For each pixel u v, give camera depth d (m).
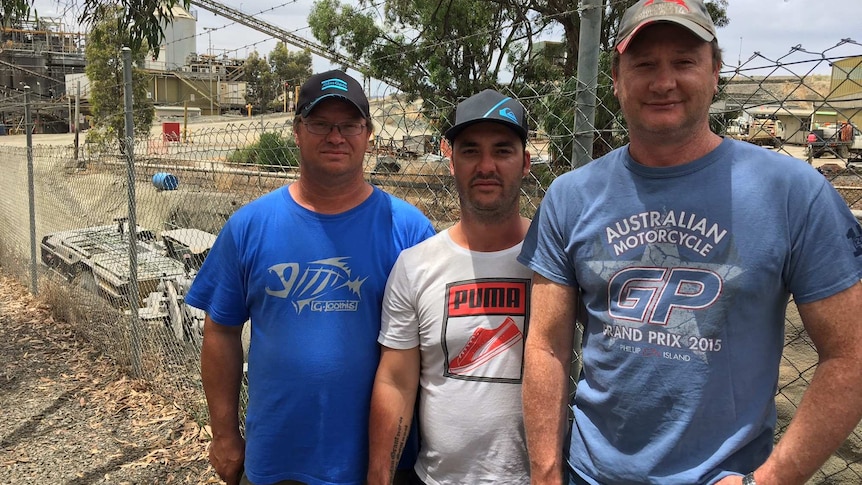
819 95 2.01
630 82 1.72
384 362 2.16
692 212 1.64
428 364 2.09
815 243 1.54
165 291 5.81
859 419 1.48
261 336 2.25
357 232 2.25
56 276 7.02
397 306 2.13
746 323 1.60
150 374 5.06
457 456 2.01
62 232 7.40
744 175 1.63
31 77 48.12
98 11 5.24
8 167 9.80
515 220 2.10
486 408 1.99
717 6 15.98
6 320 6.79
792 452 1.51
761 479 1.54
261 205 2.31
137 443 4.15
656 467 1.66
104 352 5.70
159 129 35.72
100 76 25.36
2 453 4.05
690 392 1.62
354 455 2.22
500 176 2.01
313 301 2.20
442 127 2.89
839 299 1.51
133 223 5.01
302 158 2.25
